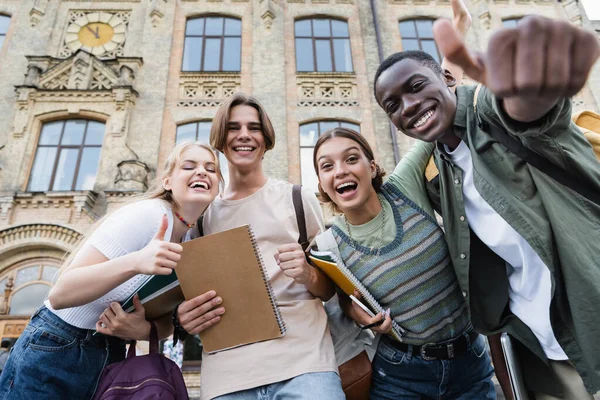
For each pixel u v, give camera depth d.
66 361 1.80
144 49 11.27
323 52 11.95
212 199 2.10
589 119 1.86
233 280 1.92
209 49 11.73
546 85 0.81
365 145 2.30
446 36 0.86
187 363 7.71
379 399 2.36
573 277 1.42
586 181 1.45
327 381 1.86
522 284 1.83
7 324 7.82
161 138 10.13
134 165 9.05
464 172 1.92
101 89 10.09
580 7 12.58
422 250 2.10
